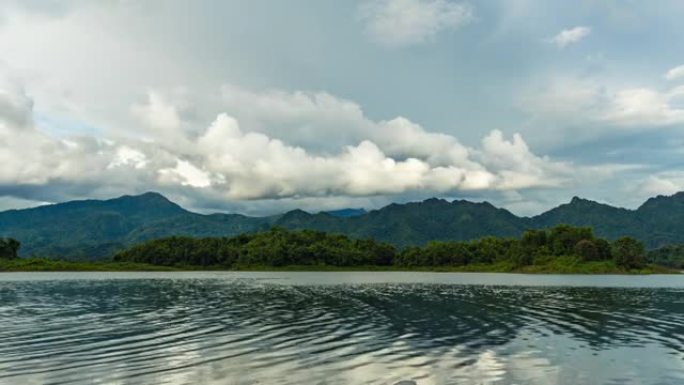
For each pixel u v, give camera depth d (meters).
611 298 75.38
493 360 30.03
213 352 31.86
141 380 25.19
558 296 78.94
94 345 34.09
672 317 51.38
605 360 30.27
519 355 31.52
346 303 65.19
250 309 57.25
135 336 37.81
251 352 31.89
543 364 29.16
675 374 27.20
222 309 57.16
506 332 40.50
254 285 110.38
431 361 29.62
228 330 40.81
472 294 82.75
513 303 65.75
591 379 26.17
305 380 25.31
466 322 46.28
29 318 48.62
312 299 71.56
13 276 157.62
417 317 49.84
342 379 25.53
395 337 37.69
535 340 36.84
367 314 52.38
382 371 27.22
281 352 31.92
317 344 34.66
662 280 142.75
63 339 36.47
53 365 28.27
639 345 35.19
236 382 24.91
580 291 92.06
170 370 27.17
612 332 41.09
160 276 166.25
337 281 131.50
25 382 24.84
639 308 60.16
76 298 72.62
